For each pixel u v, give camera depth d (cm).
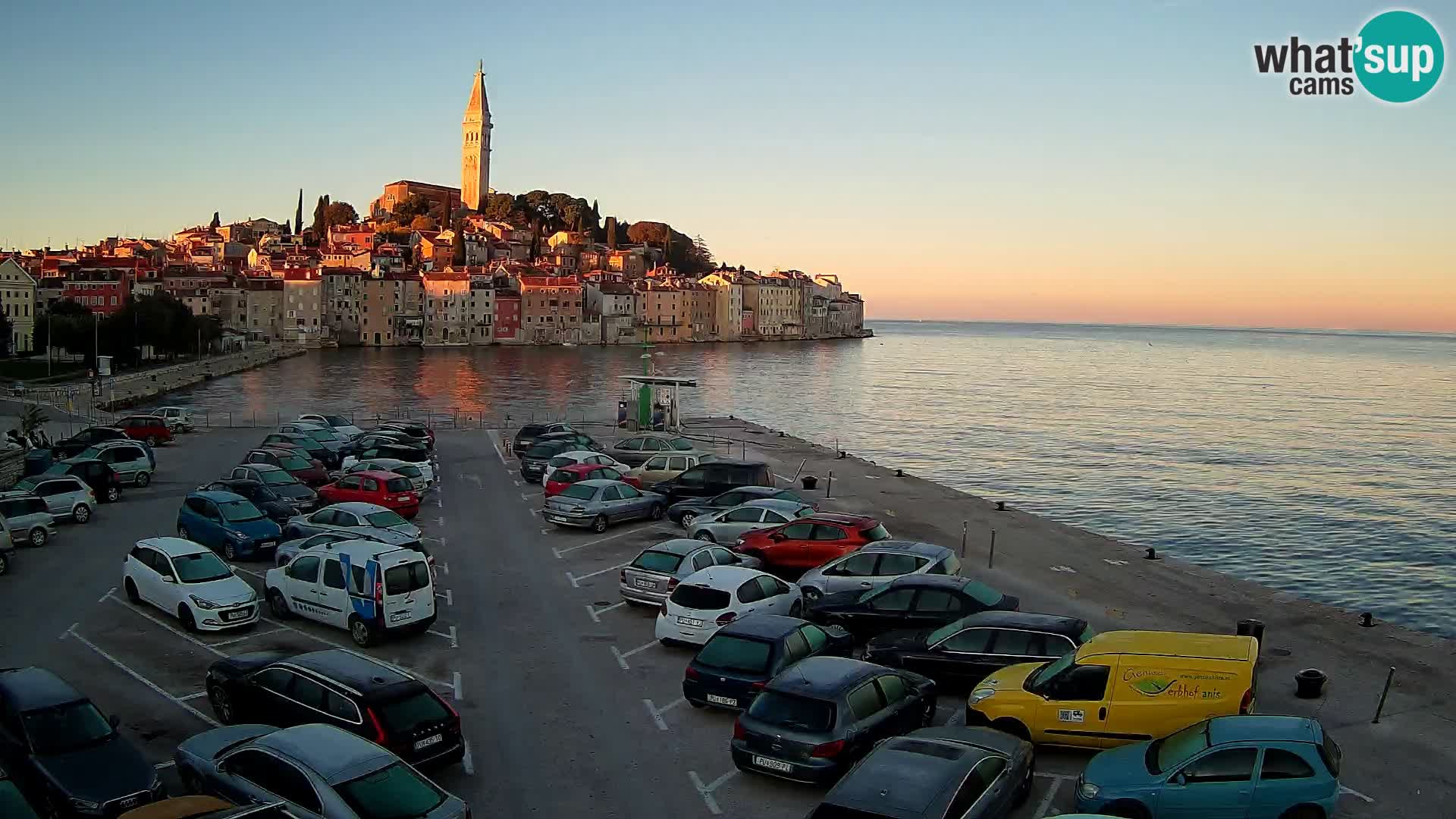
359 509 3008
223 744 1477
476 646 2256
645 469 4147
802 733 1536
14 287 15375
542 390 13188
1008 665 1883
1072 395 14525
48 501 3450
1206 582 2920
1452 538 5534
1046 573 2973
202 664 2111
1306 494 6788
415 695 1578
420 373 16212
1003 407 12550
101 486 3925
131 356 13212
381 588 2200
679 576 2445
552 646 2259
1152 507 6312
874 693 1628
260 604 2530
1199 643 1703
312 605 2350
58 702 1509
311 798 1277
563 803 1535
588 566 2980
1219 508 6288
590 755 1705
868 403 12744
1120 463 8031
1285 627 2452
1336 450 8975
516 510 3884
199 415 8381
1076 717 1638
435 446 5872
